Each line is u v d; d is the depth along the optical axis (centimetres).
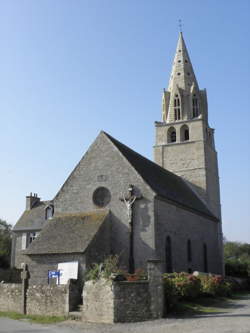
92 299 2052
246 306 2350
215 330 1507
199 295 2564
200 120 4741
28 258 2850
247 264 4997
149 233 2916
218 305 2408
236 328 1530
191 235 3703
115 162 3184
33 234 5028
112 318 1917
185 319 1881
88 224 2969
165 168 4775
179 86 5038
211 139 5069
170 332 1539
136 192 3031
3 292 2570
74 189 3269
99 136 3334
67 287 2217
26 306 2389
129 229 2972
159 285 1995
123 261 2942
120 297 1941
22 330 1753
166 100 5094
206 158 4678
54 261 2759
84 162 3309
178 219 3422
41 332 1686
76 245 2741
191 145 4716
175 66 5178
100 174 3212
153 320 1905
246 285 4081
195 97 4994
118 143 3512
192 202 3988
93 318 2019
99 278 2088
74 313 2145
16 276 3375
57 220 3144
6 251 5294
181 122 4831
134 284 1970
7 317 2284
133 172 3089
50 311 2266
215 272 4300
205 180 4566
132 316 1933
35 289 2372
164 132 4909
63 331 1712
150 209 2955
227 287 3000
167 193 3350
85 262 2661
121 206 3062
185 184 4556
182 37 5353
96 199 3183
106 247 2953
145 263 2872
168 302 2080
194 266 3659
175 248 3259
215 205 4769
